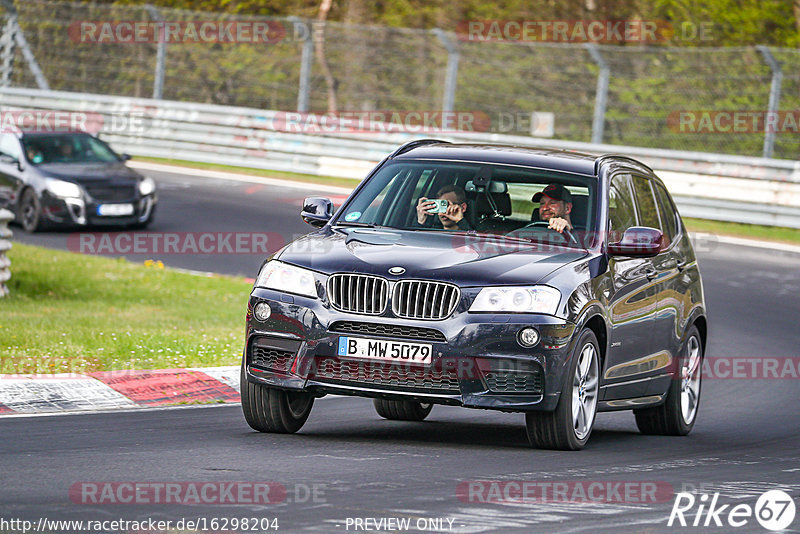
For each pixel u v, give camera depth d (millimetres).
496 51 121500
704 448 31141
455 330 26656
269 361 28156
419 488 22453
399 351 26719
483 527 19312
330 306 27203
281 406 28766
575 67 122750
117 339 42531
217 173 97125
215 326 49094
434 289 26906
